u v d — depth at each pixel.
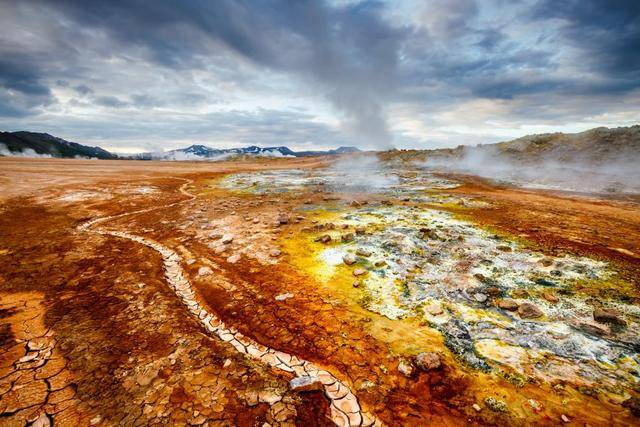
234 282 9.52
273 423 4.69
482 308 7.49
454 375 5.61
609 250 10.12
